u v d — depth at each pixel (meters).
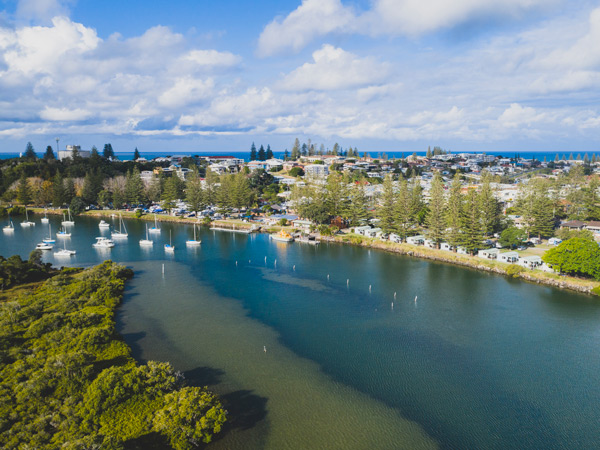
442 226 135.75
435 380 57.91
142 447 40.75
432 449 44.34
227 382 56.16
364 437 45.91
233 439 44.84
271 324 76.62
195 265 120.62
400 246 141.62
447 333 73.62
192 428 42.66
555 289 98.88
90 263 122.19
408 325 77.00
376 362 62.75
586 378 58.88
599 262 95.94
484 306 87.25
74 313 71.12
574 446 45.22
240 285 100.88
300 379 57.44
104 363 57.09
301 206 184.38
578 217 157.50
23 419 42.81
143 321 76.69
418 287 100.44
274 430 46.56
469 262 121.25
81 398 47.34
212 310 83.25
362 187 179.62
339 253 139.50
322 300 90.38
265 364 61.44
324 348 67.19
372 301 90.06
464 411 51.00
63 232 171.25
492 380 58.09
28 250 138.38
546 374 59.88
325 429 47.03
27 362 54.22
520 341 70.50
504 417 49.97
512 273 108.88
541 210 138.25
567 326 76.88
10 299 81.94
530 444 45.47
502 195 199.12
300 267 119.50
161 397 46.94
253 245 152.25
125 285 99.12
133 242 155.38
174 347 66.19
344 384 56.47
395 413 50.31
